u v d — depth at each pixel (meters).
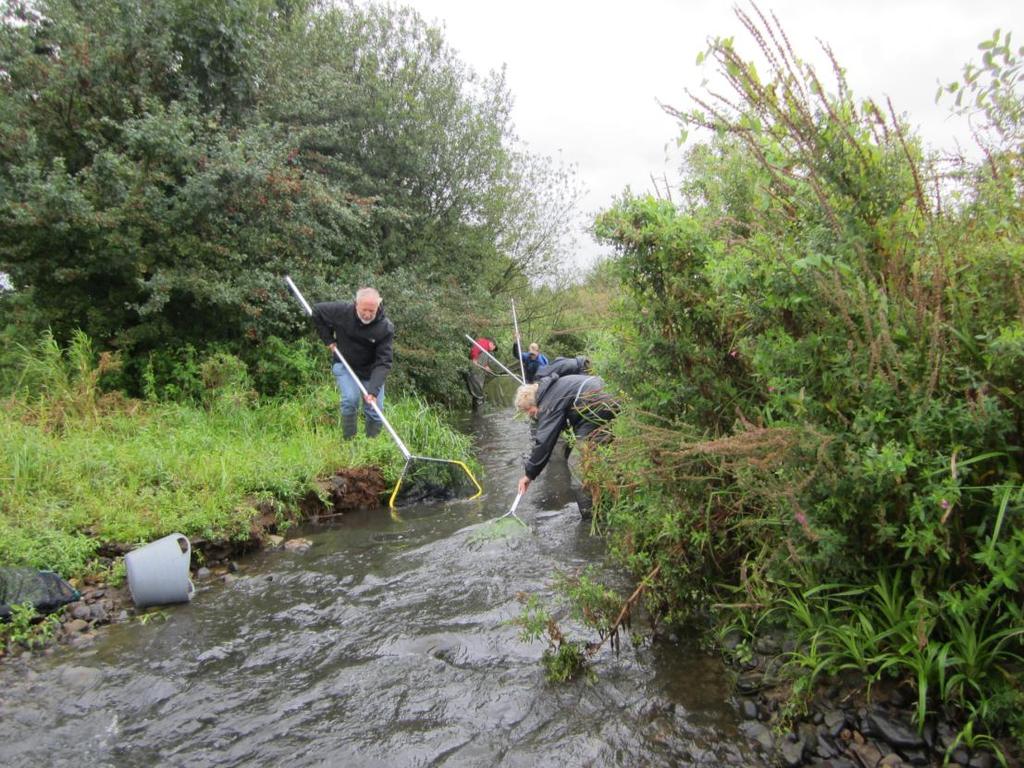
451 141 14.06
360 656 3.39
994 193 2.39
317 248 9.80
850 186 2.39
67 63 8.17
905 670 2.46
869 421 2.24
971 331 2.25
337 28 13.17
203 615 4.00
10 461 5.23
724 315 2.92
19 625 3.71
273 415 8.22
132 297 8.48
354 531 5.73
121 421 6.78
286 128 11.23
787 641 2.83
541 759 2.51
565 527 5.27
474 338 14.19
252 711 2.94
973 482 2.20
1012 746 2.16
